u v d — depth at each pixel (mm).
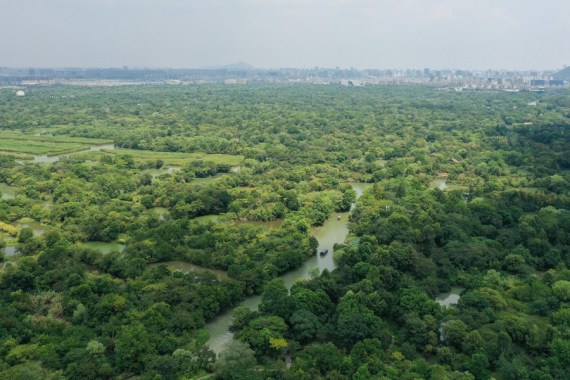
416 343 115312
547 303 128625
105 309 122188
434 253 158000
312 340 118688
